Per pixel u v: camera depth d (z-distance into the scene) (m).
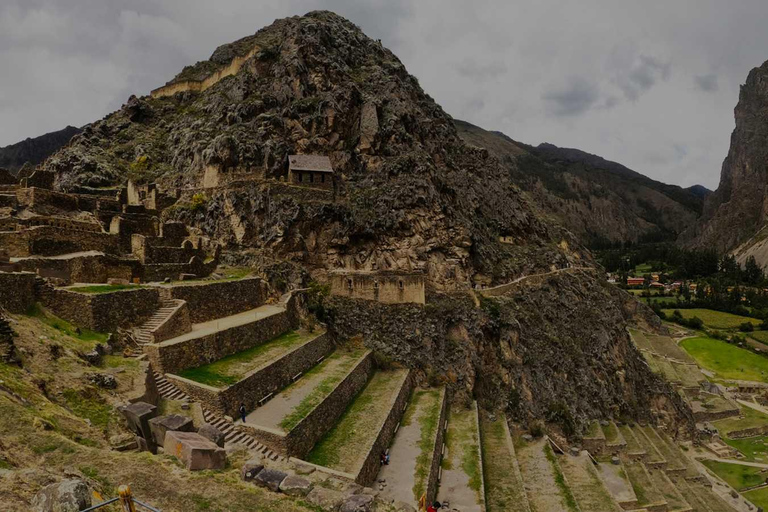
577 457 59.31
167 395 34.09
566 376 75.38
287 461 29.92
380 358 59.38
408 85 101.50
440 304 67.56
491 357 67.31
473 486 40.81
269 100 81.19
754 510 69.56
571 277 105.75
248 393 38.59
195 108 91.75
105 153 85.12
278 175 73.06
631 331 151.50
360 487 26.28
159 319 42.00
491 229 99.81
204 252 63.56
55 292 36.66
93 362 32.31
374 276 65.75
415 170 76.88
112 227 56.28
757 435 99.88
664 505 55.81
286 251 66.19
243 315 53.53
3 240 42.81
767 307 191.75
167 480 21.20
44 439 20.97
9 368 25.36
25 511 15.68
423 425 48.06
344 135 80.62
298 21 95.56
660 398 95.69
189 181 76.19
